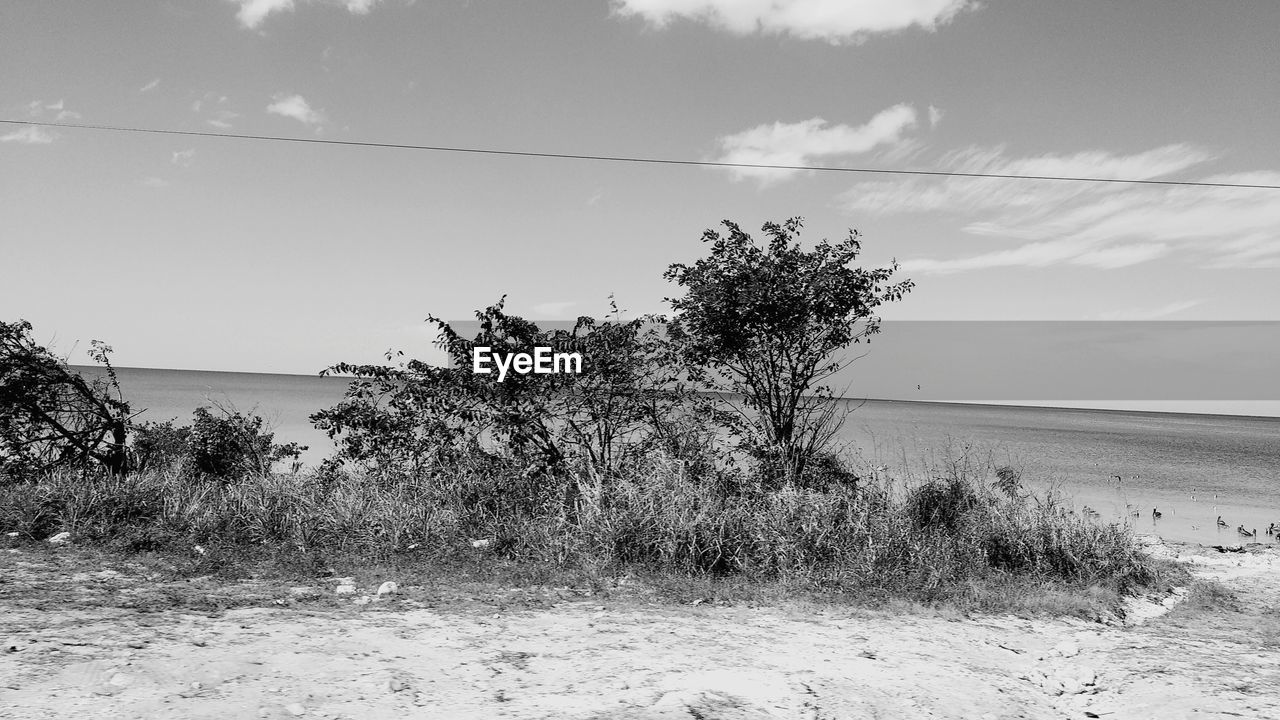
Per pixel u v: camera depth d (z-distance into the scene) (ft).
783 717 13.01
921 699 14.55
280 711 11.82
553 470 37.40
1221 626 23.41
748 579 26.40
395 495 31.63
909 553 27.89
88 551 26.25
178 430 45.09
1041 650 19.60
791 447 38.47
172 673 13.34
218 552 26.71
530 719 12.19
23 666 13.23
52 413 44.32
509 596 23.09
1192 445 228.84
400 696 13.06
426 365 39.50
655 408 39.81
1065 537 30.17
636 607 22.43
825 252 41.50
